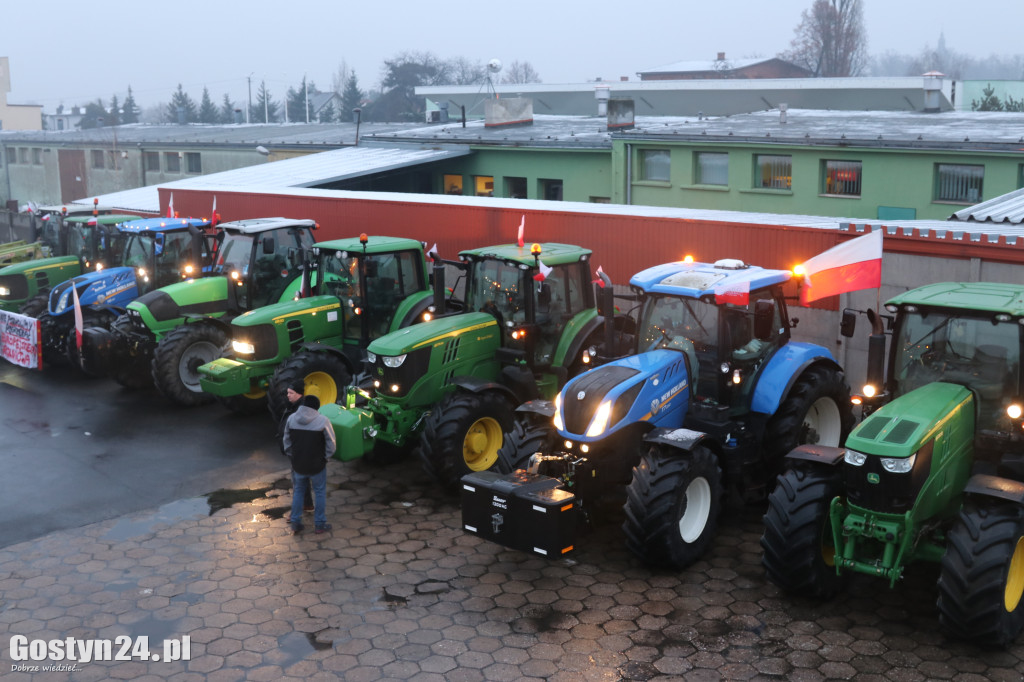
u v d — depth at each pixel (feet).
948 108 90.48
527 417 30.01
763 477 30.35
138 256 50.75
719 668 21.90
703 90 154.81
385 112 330.54
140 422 43.09
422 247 42.09
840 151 66.33
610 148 79.10
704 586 25.98
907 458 21.79
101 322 50.03
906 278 36.29
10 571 27.81
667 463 26.35
